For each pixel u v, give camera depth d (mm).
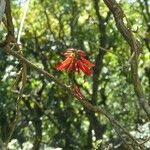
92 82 16188
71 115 16734
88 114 15578
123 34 3141
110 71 16859
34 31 15891
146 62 14992
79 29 16047
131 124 16203
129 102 16734
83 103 2867
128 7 14711
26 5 3004
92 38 15812
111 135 15766
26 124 15859
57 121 16719
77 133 17188
